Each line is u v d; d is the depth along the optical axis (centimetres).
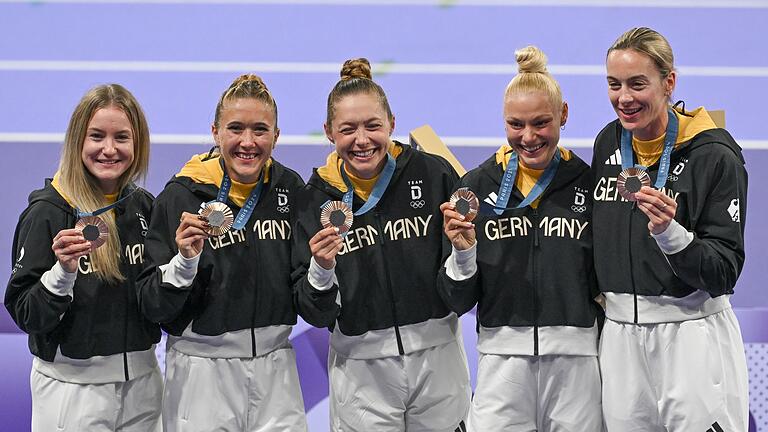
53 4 3966
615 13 3838
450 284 1538
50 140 3133
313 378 1950
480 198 1580
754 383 1953
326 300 1531
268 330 1588
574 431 1555
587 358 1553
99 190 1577
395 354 1599
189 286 1524
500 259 1561
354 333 1603
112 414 1573
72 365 1560
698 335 1486
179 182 1597
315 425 1945
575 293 1545
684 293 1484
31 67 3541
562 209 1559
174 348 1605
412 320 1602
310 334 1955
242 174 1557
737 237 1455
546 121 1515
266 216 1600
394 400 1619
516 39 3706
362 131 1534
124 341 1575
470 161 3031
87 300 1557
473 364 1938
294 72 3534
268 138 1552
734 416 1494
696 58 3516
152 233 1585
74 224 1559
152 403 1627
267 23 3850
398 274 1598
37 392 1580
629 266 1505
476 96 3403
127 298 1580
